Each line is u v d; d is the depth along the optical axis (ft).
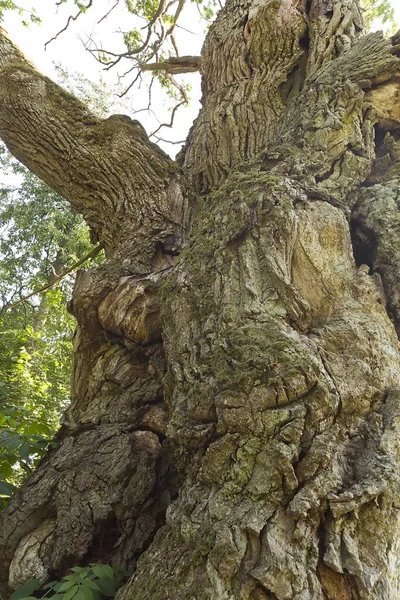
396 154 7.91
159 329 7.06
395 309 5.90
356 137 7.67
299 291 5.64
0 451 7.64
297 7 11.13
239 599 3.50
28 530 5.59
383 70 8.13
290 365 4.51
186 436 4.85
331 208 6.41
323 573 3.65
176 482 5.61
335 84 8.25
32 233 38.06
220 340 5.12
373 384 4.83
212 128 10.08
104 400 6.84
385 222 6.47
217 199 7.23
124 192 9.46
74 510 5.50
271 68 10.44
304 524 3.82
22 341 24.91
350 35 10.34
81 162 9.87
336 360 4.97
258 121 9.73
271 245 5.72
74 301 7.64
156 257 8.29
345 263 5.98
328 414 4.43
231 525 3.87
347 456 4.33
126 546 5.20
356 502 3.82
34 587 4.86
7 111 10.42
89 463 5.92
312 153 7.39
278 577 3.53
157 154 9.92
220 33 11.98
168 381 5.77
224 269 5.88
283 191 6.19
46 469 6.12
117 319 7.16
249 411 4.42
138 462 5.78
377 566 3.64
